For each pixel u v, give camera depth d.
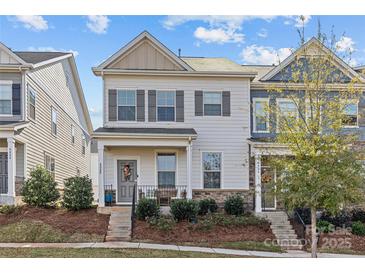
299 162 12.27
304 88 14.24
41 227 16.06
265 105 16.70
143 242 15.30
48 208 18.39
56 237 15.42
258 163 18.89
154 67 20.47
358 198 11.84
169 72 20.31
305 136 12.39
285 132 12.79
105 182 20.02
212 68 21.20
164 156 20.48
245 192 20.39
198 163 20.44
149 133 19.17
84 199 18.17
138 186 20.16
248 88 20.80
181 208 17.25
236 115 20.75
